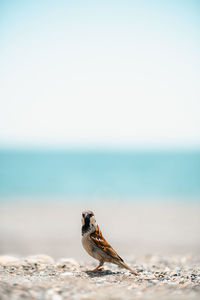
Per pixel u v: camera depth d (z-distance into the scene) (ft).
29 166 279.08
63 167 273.33
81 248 57.47
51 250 55.47
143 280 22.24
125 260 35.73
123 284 21.13
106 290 19.52
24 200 126.31
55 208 107.86
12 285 19.01
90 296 18.10
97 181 193.36
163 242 62.59
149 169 260.01
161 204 116.67
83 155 440.45
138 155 440.45
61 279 21.91
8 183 179.63
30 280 21.33
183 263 32.30
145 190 159.22
